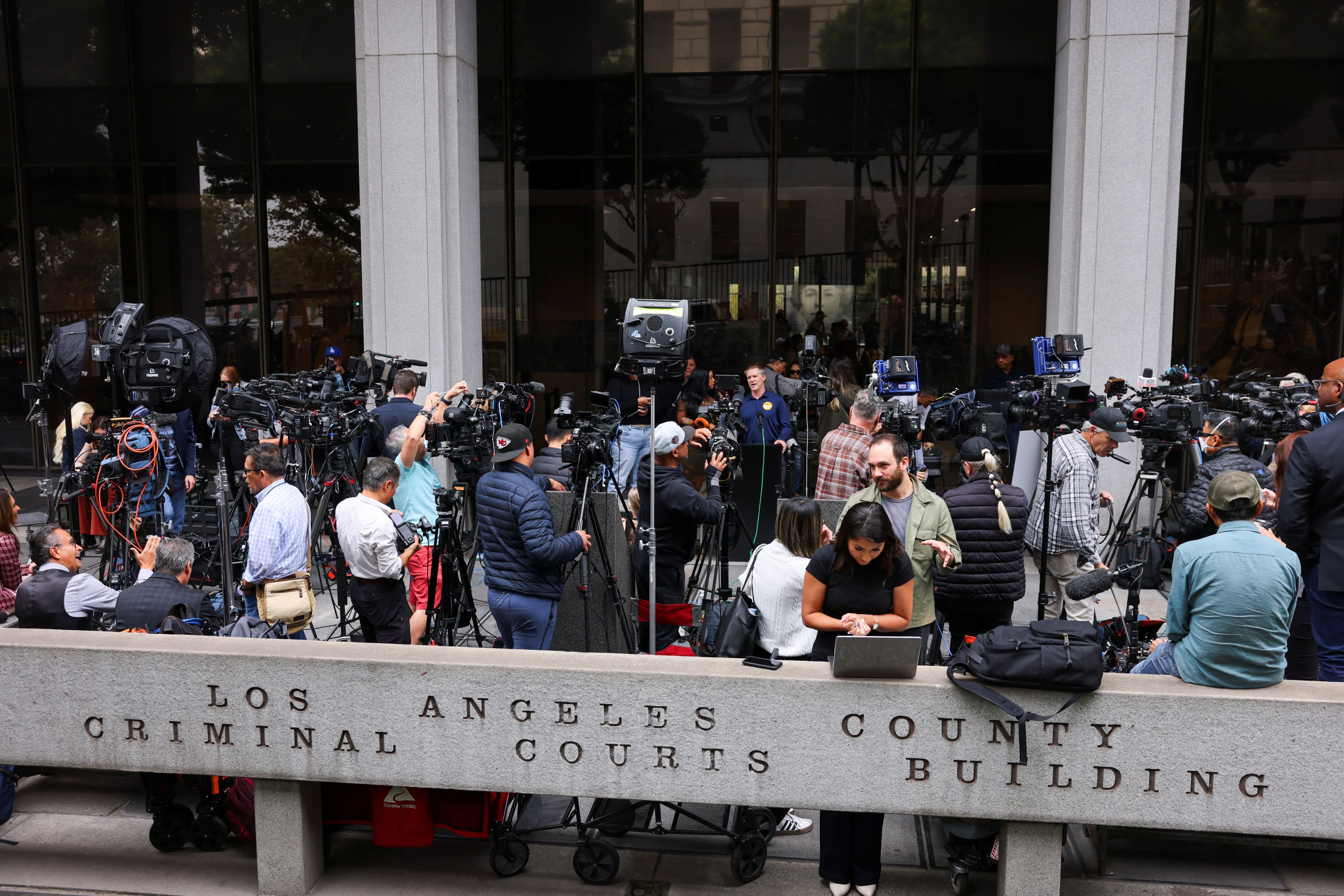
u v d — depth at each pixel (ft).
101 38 36.76
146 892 13.98
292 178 36.70
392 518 18.56
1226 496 12.78
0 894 13.85
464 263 32.04
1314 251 33.24
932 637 17.26
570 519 19.61
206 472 30.71
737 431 23.41
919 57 34.37
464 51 31.76
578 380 37.58
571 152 36.50
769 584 15.17
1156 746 12.14
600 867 14.06
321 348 37.63
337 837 15.52
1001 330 35.24
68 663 13.66
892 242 35.42
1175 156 28.96
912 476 16.19
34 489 37.37
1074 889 13.74
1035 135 34.17
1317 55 32.40
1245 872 14.20
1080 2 28.73
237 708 13.50
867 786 12.71
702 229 36.35
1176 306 34.01
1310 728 11.84
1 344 38.73
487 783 13.29
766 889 13.91
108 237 37.83
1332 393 20.18
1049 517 19.74
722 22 35.27
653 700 12.86
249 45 36.09
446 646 17.65
